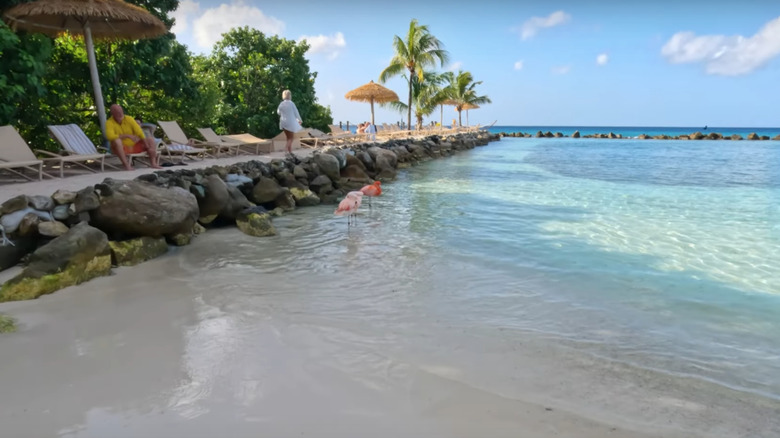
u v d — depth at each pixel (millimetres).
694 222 9539
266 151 16250
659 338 4387
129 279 5746
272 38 22016
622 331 4523
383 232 8469
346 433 2867
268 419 2994
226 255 6898
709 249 7492
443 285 5723
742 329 4617
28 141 11438
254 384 3414
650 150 37344
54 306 4852
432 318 4734
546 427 2973
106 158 10656
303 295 5320
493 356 3947
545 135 73188
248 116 20469
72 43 12281
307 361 3775
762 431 2996
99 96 10469
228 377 3506
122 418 2979
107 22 10391
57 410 3055
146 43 13242
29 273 5129
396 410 3121
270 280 5820
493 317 4793
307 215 10023
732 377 3699
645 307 5133
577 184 15586
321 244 7598
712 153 33438
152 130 12180
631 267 6531
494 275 6121
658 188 14672
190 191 8250
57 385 3361
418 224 9148
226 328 4395
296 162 12312
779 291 5652
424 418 3035
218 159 13078
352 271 6223
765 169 21156
